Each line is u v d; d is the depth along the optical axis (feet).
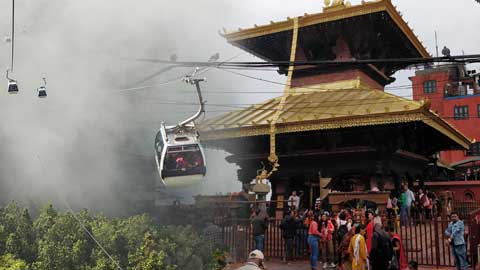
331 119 72.18
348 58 91.81
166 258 15.97
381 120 69.10
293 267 49.62
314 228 46.62
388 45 97.96
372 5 83.61
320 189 76.23
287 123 75.41
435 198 84.12
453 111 175.22
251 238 49.19
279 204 78.48
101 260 14.65
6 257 14.05
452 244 43.11
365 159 77.15
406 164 86.89
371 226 40.83
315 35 93.35
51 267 14.38
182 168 22.58
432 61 35.83
